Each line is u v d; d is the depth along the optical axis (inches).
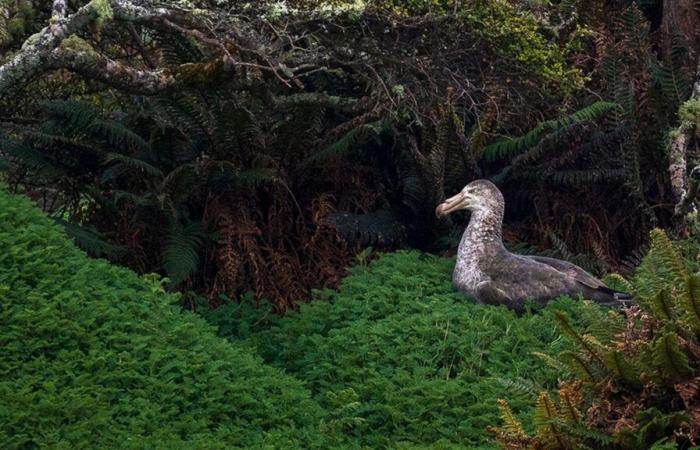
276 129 505.4
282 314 476.4
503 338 397.7
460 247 457.4
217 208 483.2
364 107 482.6
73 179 485.1
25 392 308.8
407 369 386.3
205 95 486.9
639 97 551.8
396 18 458.6
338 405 361.1
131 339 344.2
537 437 292.8
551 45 517.3
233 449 310.2
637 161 519.5
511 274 444.8
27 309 334.0
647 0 605.3
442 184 502.9
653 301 290.2
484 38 481.7
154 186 479.8
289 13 437.1
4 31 442.0
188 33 421.1
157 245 480.1
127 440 304.2
